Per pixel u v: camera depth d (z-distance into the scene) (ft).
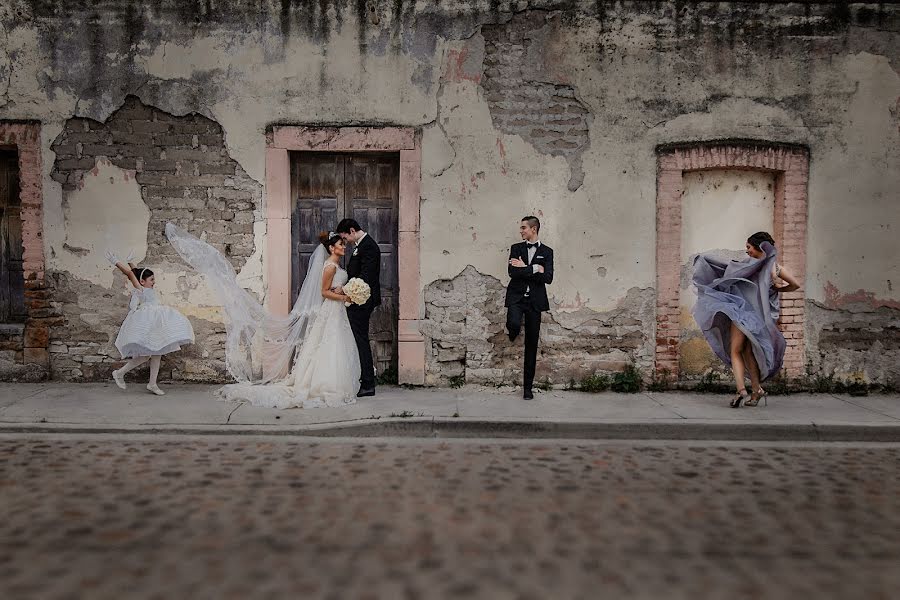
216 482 16.24
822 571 11.79
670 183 26.04
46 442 19.58
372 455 18.83
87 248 26.05
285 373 25.04
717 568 11.87
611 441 20.72
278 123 26.00
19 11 25.57
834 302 26.32
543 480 16.71
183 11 25.66
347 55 25.89
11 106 25.82
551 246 26.23
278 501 14.97
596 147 26.07
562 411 22.63
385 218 27.22
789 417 21.98
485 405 23.39
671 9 25.85
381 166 27.12
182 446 19.39
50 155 25.90
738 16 25.88
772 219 26.76
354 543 12.74
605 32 25.91
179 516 14.01
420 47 25.88
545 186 26.14
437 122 26.04
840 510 14.76
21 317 27.37
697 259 24.07
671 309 26.23
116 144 25.93
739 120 26.03
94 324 26.22
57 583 11.03
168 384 26.08
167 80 25.84
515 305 24.03
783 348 23.48
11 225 27.20
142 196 26.07
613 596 10.81
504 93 26.02
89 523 13.58
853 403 24.34
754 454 19.38
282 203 26.13
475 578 11.37
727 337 24.13
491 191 26.14
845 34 25.93
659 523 13.92
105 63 25.76
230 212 26.13
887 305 26.35
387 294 27.40
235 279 26.18
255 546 12.56
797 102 26.05
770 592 11.02
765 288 22.99
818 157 26.13
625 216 26.17
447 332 26.43
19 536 12.92
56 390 24.90
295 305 24.54
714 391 26.04
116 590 10.81
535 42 25.91
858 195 26.21
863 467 18.15
